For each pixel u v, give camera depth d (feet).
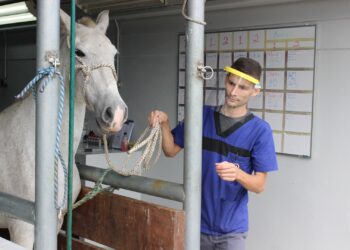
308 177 9.64
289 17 9.76
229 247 5.67
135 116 13.09
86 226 5.75
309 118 9.53
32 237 5.56
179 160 11.93
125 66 13.25
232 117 5.68
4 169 5.74
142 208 4.83
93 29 5.44
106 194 5.41
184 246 4.41
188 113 4.21
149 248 4.74
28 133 5.58
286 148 9.91
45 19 3.43
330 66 9.23
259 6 10.13
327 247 9.44
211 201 5.72
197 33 4.11
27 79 16.80
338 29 9.08
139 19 12.38
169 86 12.17
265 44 10.12
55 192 3.62
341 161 9.18
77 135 5.74
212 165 5.68
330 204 9.36
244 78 5.35
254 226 10.54
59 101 3.59
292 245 9.95
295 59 9.68
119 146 12.51
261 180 5.32
